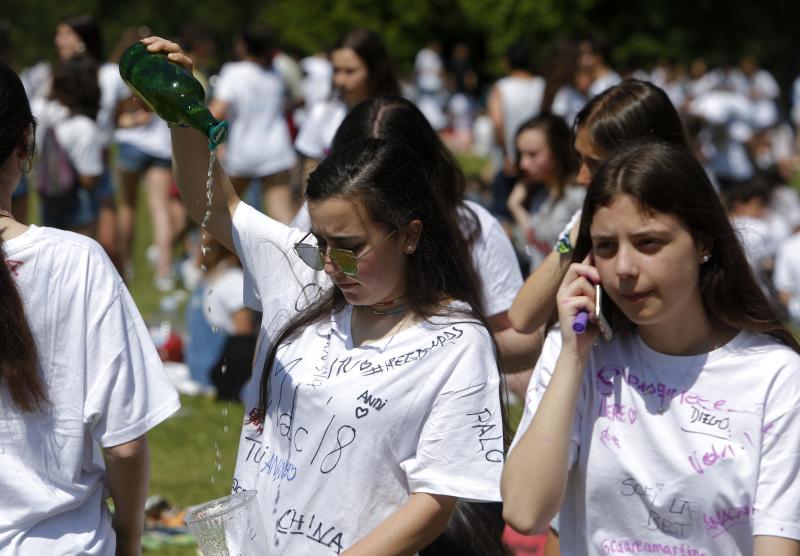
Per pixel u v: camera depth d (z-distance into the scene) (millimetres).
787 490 2949
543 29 34281
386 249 3256
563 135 6625
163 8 42875
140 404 3271
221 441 7457
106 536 3266
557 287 4191
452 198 4492
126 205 11930
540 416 3027
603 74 11539
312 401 3312
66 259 3178
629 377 3105
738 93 22000
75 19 10133
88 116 9328
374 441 3230
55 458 3137
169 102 3533
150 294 11883
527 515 2992
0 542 3076
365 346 3336
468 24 37688
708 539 2984
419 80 31484
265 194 11039
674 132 4363
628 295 2982
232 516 3111
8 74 3221
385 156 3273
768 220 11219
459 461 3188
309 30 36625
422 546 3197
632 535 3053
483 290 4395
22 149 3244
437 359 3248
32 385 3072
